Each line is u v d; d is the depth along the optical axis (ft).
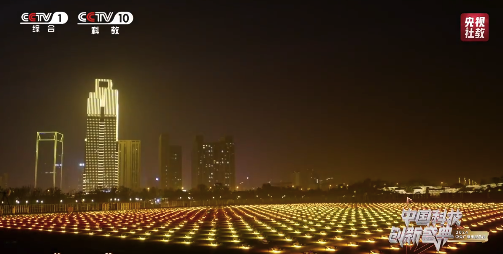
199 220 290.76
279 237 189.37
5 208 360.89
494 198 634.02
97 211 442.50
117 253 146.20
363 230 216.74
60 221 283.18
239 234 202.08
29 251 153.79
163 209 495.00
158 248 156.25
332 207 489.26
